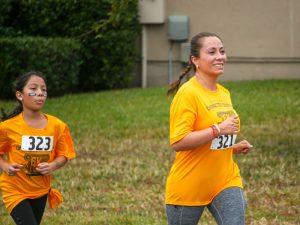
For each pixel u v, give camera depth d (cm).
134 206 1931
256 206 1906
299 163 2356
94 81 3956
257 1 4069
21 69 3597
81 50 3859
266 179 2172
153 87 4025
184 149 1194
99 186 2162
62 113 3253
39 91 1387
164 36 4088
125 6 2194
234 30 4084
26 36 3791
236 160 2423
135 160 2483
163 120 3120
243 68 4106
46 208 1923
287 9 4053
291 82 3919
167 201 1250
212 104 1219
